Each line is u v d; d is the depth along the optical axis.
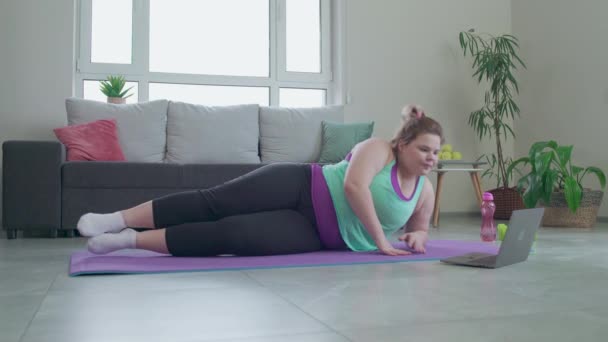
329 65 5.27
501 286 1.46
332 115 4.60
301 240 2.08
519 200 4.82
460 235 3.24
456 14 5.49
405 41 5.30
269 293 1.36
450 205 5.41
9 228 3.23
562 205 4.03
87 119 4.04
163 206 2.00
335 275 1.64
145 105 4.22
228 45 5.07
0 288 1.45
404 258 1.97
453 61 5.46
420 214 2.29
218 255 2.07
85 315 1.13
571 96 4.95
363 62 5.17
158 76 4.83
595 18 4.71
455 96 5.45
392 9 5.27
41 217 3.27
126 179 3.43
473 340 0.94
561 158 4.18
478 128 5.21
